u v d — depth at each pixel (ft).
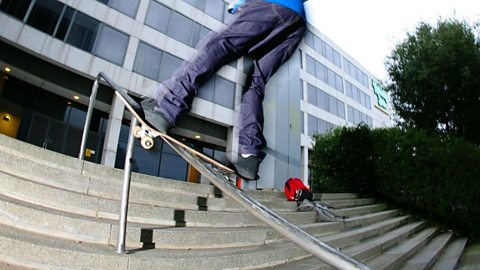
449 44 38.91
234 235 9.86
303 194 18.62
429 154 28.73
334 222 16.35
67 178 9.40
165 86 5.54
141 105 5.45
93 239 7.45
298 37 6.09
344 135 35.63
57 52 39.11
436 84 39.75
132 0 47.16
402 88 43.88
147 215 9.44
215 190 13.96
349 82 94.07
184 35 50.90
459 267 17.01
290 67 34.19
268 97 30.71
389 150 31.19
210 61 5.45
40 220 6.98
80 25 41.81
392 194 30.25
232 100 50.47
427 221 28.19
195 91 5.47
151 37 47.44
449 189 27.20
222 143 51.57
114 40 44.27
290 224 4.02
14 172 8.57
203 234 9.07
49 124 41.34
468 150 27.58
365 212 24.48
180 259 7.03
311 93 77.46
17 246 5.78
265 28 5.64
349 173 33.40
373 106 103.71
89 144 43.93
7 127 37.76
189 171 50.78
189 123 47.26
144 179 11.95
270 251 9.39
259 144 5.73
